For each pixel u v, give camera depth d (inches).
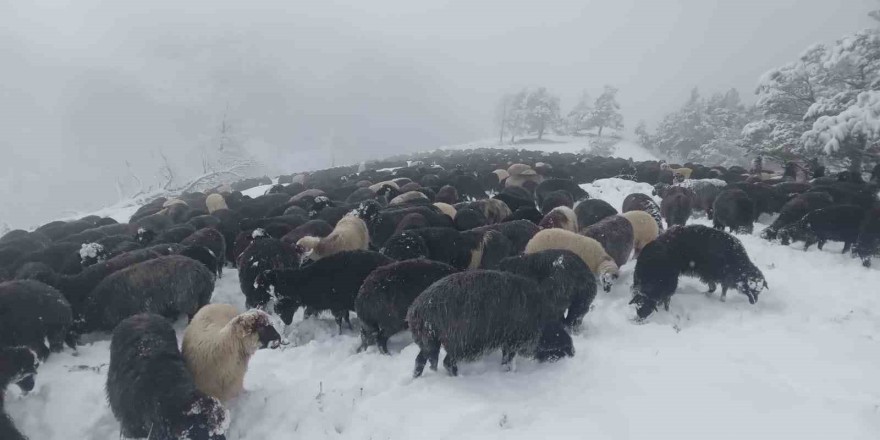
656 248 291.0
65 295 296.7
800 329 252.8
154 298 284.8
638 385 204.7
